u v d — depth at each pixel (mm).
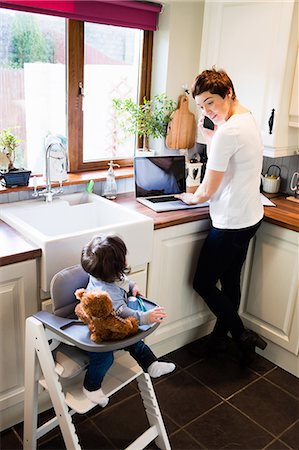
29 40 2217
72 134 2504
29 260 1737
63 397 1600
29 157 2408
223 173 2092
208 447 1929
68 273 1674
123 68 2656
